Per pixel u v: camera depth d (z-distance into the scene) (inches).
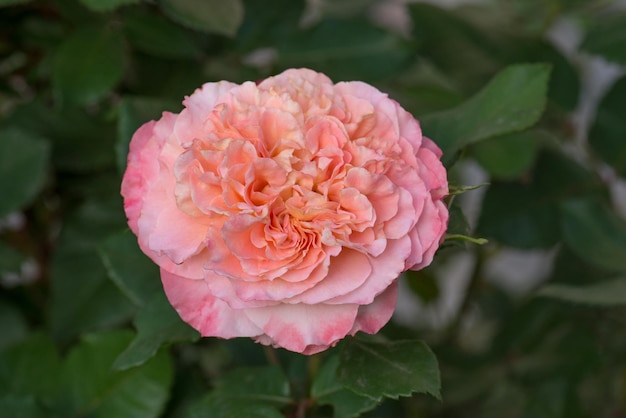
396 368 19.5
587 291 24.0
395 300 19.0
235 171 18.4
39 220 27.9
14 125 25.4
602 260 26.0
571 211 26.5
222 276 18.5
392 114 19.4
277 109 18.7
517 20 28.1
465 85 26.9
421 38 27.5
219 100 19.2
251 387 21.9
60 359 24.4
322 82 19.6
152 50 24.3
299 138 18.7
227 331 18.8
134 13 24.7
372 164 18.6
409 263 18.8
